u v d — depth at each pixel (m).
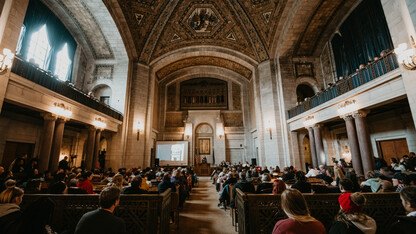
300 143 13.34
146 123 15.10
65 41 12.48
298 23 12.77
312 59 14.77
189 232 4.51
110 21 12.44
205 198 8.41
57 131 8.10
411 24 5.44
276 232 1.59
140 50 15.11
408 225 1.58
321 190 3.48
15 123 9.62
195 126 20.02
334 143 13.57
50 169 7.83
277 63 14.67
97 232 1.78
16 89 6.14
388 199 3.08
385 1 6.57
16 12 6.37
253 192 4.52
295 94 13.92
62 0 11.16
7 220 2.02
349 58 11.95
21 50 9.26
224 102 21.16
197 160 18.84
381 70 6.86
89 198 3.13
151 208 3.18
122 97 13.81
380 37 9.66
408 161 6.36
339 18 12.50
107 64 14.41
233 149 19.91
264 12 13.75
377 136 10.61
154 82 17.59
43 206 1.89
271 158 13.96
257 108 15.73
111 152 12.99
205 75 21.20
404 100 8.14
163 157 18.22
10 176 5.23
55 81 7.77
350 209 1.75
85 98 9.78
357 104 7.87
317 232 1.50
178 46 16.14
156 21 14.34
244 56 16.28
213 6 14.09
